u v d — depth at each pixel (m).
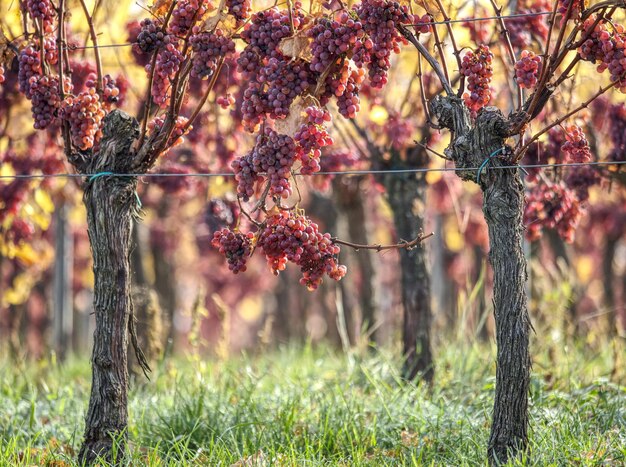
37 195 13.69
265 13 7.48
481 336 18.38
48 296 23.11
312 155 7.34
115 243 8.05
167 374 12.66
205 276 32.38
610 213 24.17
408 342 11.87
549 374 11.34
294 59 7.23
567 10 7.16
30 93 8.36
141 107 11.63
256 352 15.02
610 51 7.15
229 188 12.63
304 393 10.39
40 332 25.42
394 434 9.06
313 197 21.58
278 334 30.30
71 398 11.51
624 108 10.83
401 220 12.13
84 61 11.12
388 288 29.34
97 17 12.43
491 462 7.49
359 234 17.41
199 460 8.37
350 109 7.60
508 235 7.48
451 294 24.95
